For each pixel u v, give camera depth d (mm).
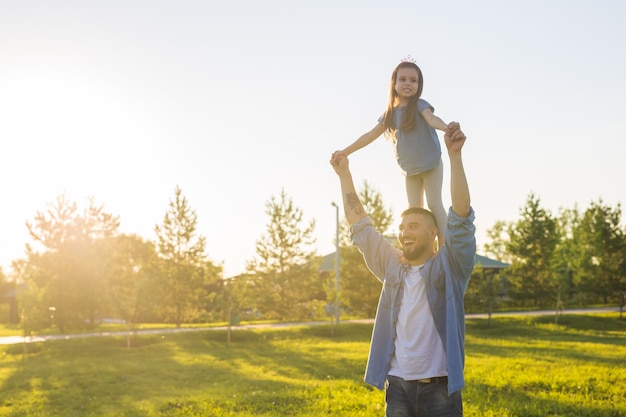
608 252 46531
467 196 3545
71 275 33656
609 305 50656
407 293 3818
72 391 13789
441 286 3707
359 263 40562
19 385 15109
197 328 33469
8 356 23641
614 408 9391
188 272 35938
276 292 40938
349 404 10070
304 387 12711
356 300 40500
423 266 3801
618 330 33062
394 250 4113
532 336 30312
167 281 33625
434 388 3635
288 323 38906
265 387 13195
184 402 11117
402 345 3756
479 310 43719
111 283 34969
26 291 26500
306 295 41125
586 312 40000
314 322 39375
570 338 27703
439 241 4105
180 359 20750
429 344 3680
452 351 3561
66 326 33719
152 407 10758
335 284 37562
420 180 4273
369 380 3840
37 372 17469
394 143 4230
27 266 34688
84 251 33906
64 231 34000
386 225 39312
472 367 14555
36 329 25922
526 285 45094
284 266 41000
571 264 51375
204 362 19484
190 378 15438
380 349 3863
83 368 17969
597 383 11836
